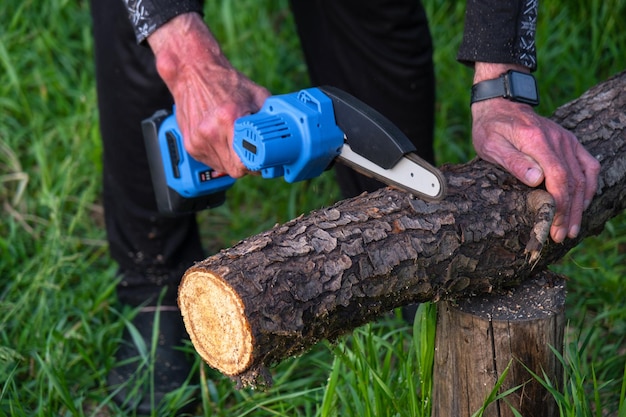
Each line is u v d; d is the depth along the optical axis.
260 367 1.77
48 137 3.92
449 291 1.98
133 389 2.65
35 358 2.76
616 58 4.11
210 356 1.83
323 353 2.85
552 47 4.30
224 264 1.74
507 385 2.07
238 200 3.78
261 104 2.09
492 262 1.99
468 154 3.89
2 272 3.28
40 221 3.52
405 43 2.64
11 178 3.71
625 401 2.13
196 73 2.11
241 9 4.60
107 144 2.70
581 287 3.15
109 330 2.92
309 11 2.73
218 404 2.67
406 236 1.88
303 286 1.76
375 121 1.91
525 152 2.00
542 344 2.04
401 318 2.69
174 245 2.83
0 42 4.05
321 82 2.85
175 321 2.89
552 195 1.97
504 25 2.06
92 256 3.45
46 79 4.14
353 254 1.82
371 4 2.56
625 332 2.86
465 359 2.08
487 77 2.12
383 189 2.01
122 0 2.37
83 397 2.65
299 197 3.72
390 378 2.45
